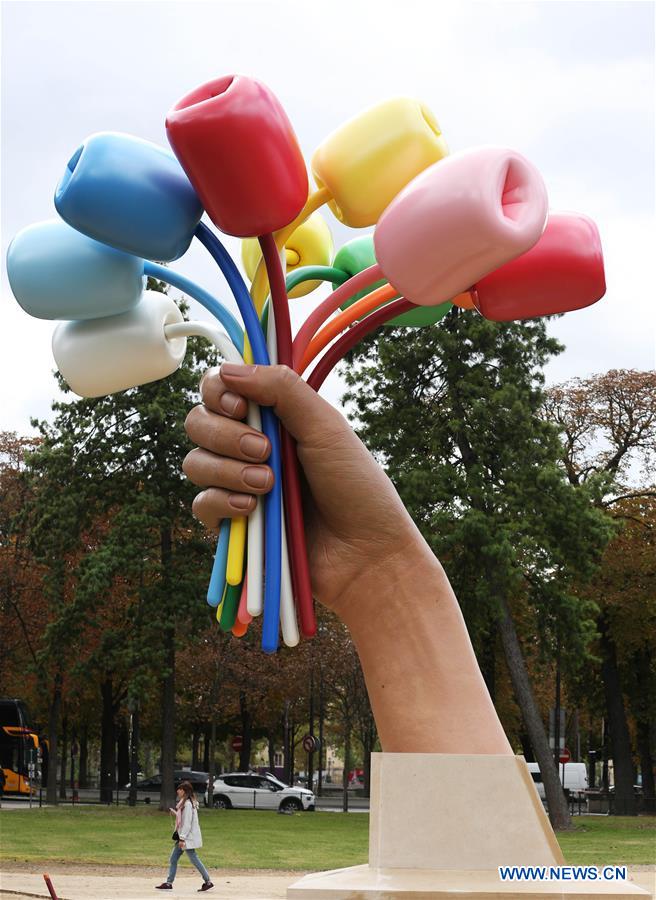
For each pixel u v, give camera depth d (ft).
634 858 58.75
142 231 20.17
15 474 119.14
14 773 112.57
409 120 21.48
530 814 18.37
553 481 82.64
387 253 19.90
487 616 89.25
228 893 45.98
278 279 20.76
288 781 141.08
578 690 126.41
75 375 23.31
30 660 114.52
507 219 19.11
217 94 19.40
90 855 60.85
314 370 22.22
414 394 89.66
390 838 18.40
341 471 19.77
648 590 109.70
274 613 19.86
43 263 21.70
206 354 97.66
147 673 92.27
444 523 81.87
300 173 19.88
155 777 143.43
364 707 119.75
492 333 84.89
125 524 92.53
